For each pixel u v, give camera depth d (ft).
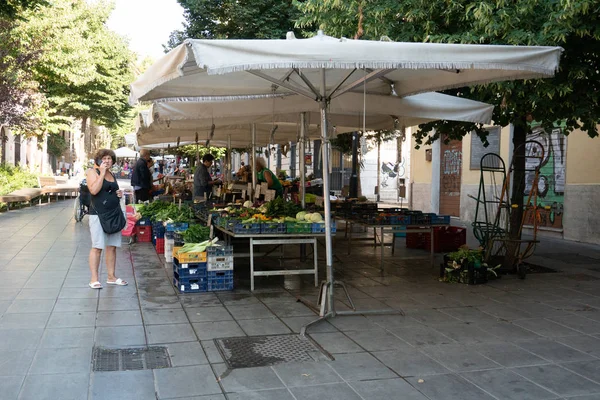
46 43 61.82
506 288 24.21
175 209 34.22
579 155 38.93
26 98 58.49
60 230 41.73
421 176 62.08
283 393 12.76
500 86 22.65
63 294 21.56
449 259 25.72
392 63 15.40
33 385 12.87
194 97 22.03
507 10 21.33
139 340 16.25
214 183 44.14
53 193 73.92
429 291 23.45
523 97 24.04
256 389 12.96
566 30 20.07
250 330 17.47
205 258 22.52
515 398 12.67
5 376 13.35
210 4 53.78
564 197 40.45
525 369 14.48
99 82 90.84
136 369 14.01
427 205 60.44
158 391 12.73
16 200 53.93
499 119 28.68
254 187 34.73
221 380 13.44
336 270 27.99
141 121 31.42
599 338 17.19
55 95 82.58
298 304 20.83
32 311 19.02
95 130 194.29
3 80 54.03
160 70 15.84
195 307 20.10
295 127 39.29
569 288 24.30
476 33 22.95
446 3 24.61
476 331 17.76
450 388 13.19
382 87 24.08
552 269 28.84
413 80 22.75
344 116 32.09
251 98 23.85
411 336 17.13
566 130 27.78
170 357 14.92
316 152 78.84
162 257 30.68
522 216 27.76
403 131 38.75
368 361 14.89
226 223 23.97
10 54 55.88
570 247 36.70
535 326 18.42
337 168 87.92
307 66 14.85
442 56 15.71
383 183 85.97
